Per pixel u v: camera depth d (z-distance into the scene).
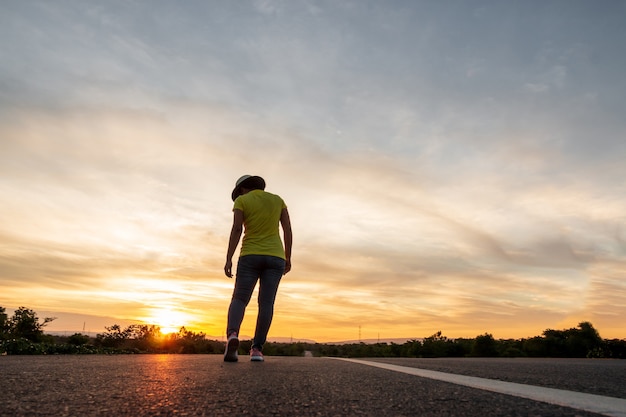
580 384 2.14
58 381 1.94
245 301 4.23
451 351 34.62
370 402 1.46
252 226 4.29
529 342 22.75
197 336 19.17
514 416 1.22
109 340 16.03
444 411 1.30
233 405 1.36
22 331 17.33
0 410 1.23
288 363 3.87
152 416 1.17
